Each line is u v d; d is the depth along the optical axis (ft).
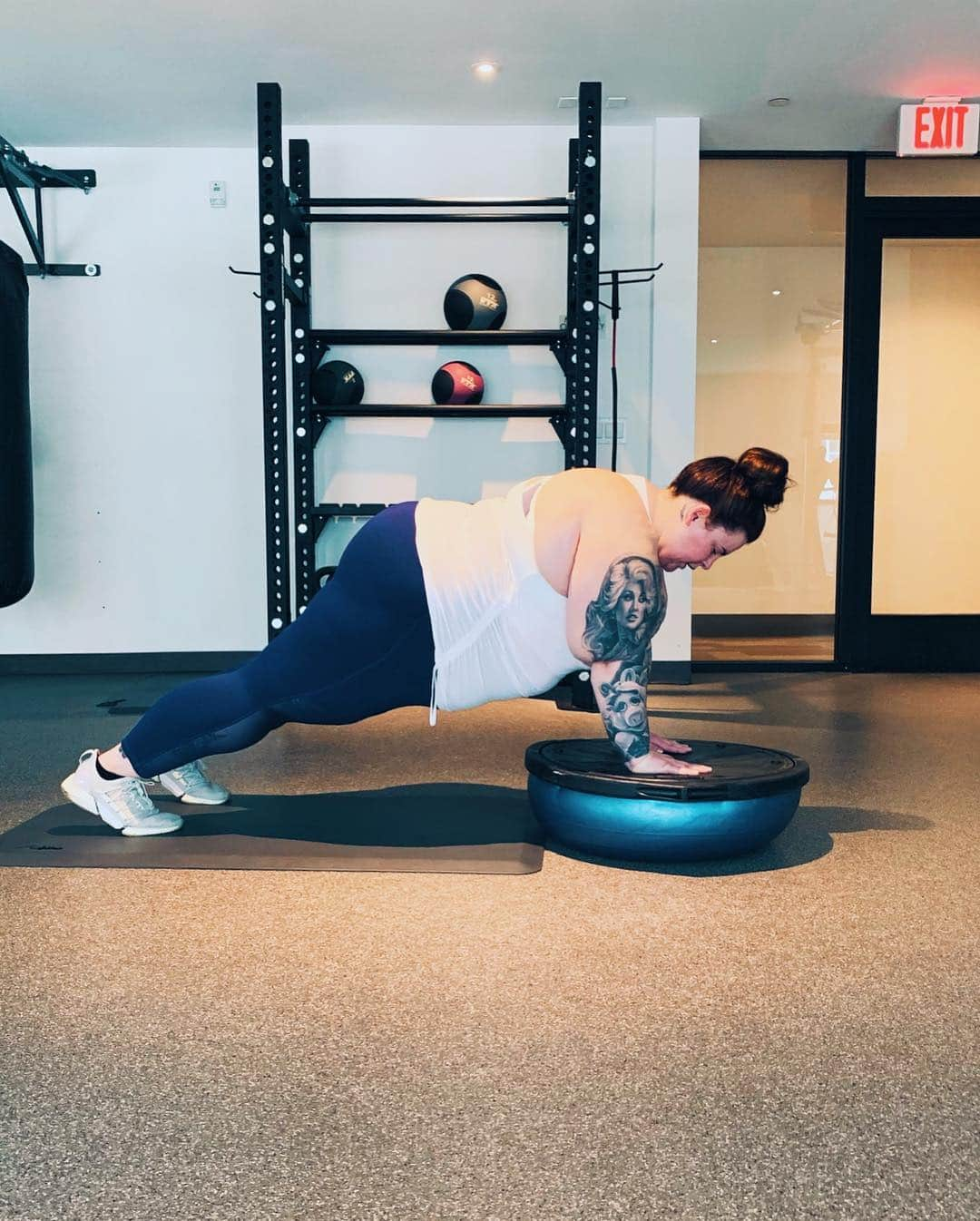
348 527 17.46
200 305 17.46
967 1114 4.58
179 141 16.93
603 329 16.94
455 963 6.12
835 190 17.76
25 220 16.01
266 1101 4.68
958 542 18.17
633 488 7.22
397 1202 3.98
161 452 17.65
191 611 17.89
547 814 7.81
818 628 18.39
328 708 7.79
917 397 17.95
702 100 15.55
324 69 14.38
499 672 7.47
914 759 11.41
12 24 12.87
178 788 9.37
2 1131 4.45
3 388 14.60
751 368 17.92
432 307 17.25
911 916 6.84
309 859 7.86
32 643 17.85
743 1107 4.63
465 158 16.90
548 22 12.96
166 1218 3.88
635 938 6.48
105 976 5.96
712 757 8.16
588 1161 4.23
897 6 12.56
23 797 9.76
